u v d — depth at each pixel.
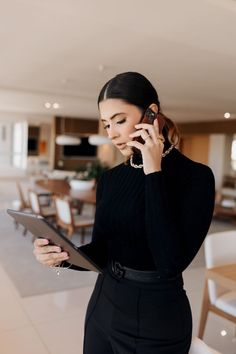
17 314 2.62
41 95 5.69
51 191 5.64
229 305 2.05
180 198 0.88
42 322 2.52
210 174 0.91
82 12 1.89
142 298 0.92
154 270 0.92
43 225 0.90
